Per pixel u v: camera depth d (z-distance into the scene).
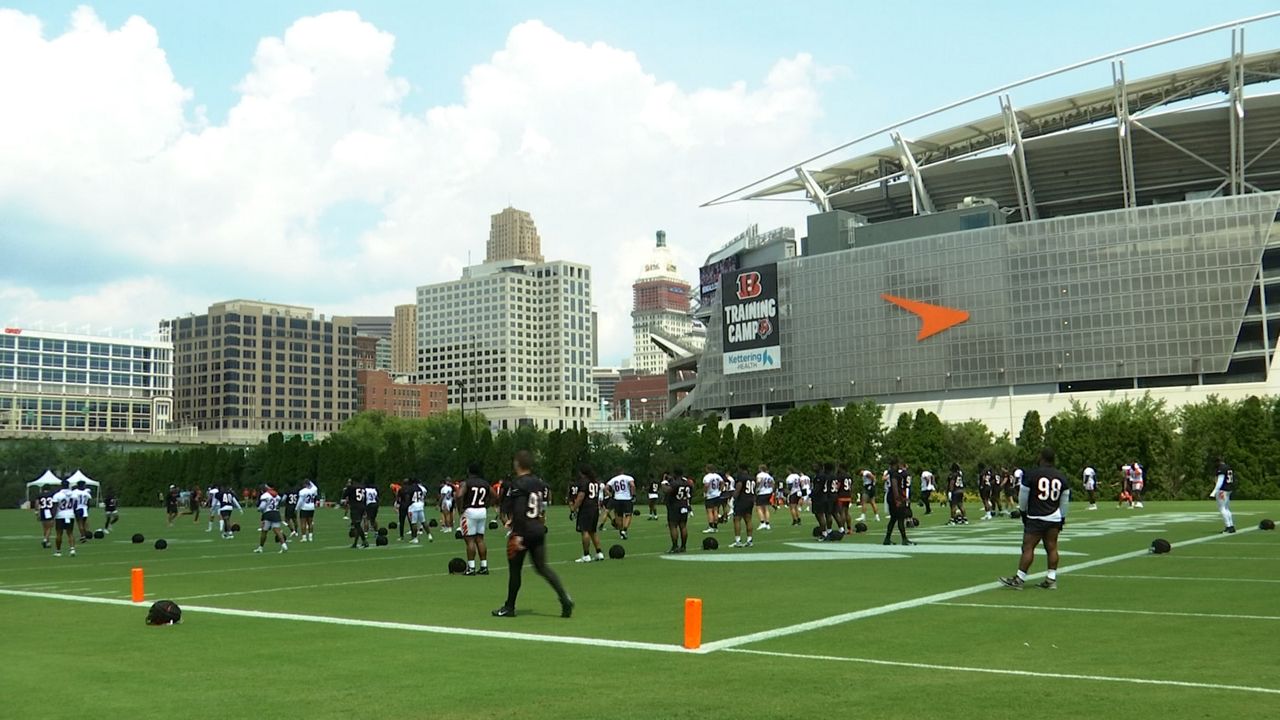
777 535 35.81
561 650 11.80
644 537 36.78
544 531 14.88
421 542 35.88
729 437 94.19
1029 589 17.36
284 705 9.09
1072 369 105.69
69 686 10.03
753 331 128.00
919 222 118.56
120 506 112.44
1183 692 9.09
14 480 125.00
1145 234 103.19
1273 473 69.50
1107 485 74.19
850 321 119.88
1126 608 14.84
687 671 10.39
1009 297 109.56
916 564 22.78
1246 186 117.25
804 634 12.76
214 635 13.37
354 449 105.00
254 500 101.88
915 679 9.83
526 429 106.06
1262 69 112.81
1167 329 101.62
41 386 198.50
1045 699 8.85
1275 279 98.56
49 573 24.56
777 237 133.38
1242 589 17.03
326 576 22.52
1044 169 122.38
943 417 110.44
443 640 12.69
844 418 88.81
